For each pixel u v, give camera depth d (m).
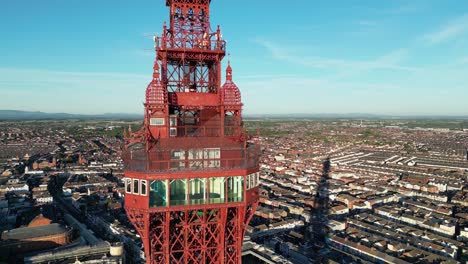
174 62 76.62
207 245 67.50
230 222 68.38
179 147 64.19
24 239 183.12
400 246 194.25
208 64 78.44
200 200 63.44
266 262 164.38
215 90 77.75
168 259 64.00
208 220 67.25
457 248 199.12
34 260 165.38
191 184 63.12
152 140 65.94
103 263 169.12
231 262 68.62
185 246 66.00
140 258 192.12
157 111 67.56
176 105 71.12
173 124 69.88
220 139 69.25
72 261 167.62
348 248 197.12
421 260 177.38
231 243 69.38
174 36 75.06
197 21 76.31
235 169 64.25
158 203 61.56
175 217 66.88
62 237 190.50
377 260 182.38
